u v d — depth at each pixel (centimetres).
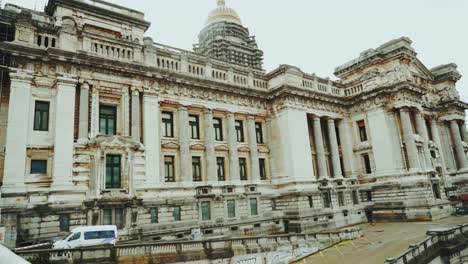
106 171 2900
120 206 2831
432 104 5647
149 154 3158
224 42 7850
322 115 4628
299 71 4441
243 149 4006
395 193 4381
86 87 2939
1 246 408
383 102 4631
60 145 2709
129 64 3155
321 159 4388
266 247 2470
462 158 5512
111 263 1912
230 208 3600
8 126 2566
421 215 4106
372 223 4347
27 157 2639
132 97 3191
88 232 2241
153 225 2953
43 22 3322
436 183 4400
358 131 4934
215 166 3656
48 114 2806
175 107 3553
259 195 3875
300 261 2559
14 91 2638
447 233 2730
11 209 2377
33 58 2733
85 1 3756
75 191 2689
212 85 3775
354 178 4738
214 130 3884
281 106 4228
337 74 5469
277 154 4222
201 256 2177
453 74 5803
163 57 3509
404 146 4531
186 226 3138
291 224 3828
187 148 3466
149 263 2005
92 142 2845
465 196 4956
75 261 1848
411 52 4828
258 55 8494
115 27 3941
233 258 2297
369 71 4869
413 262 2245
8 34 3056
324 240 2920
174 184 3312
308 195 3944
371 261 2352
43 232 2470
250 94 4144
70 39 2927
